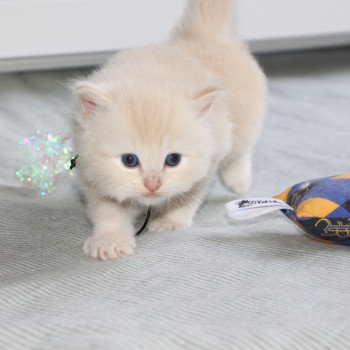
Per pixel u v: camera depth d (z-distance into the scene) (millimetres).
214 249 656
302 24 1068
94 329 551
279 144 862
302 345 543
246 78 732
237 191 770
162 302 592
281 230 691
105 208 682
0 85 1028
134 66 688
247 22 1041
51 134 785
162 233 688
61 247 677
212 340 541
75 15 984
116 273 628
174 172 650
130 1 993
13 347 542
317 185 661
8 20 968
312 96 1006
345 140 869
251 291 602
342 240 652
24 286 613
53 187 762
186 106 649
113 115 639
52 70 1110
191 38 742
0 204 723
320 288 607
